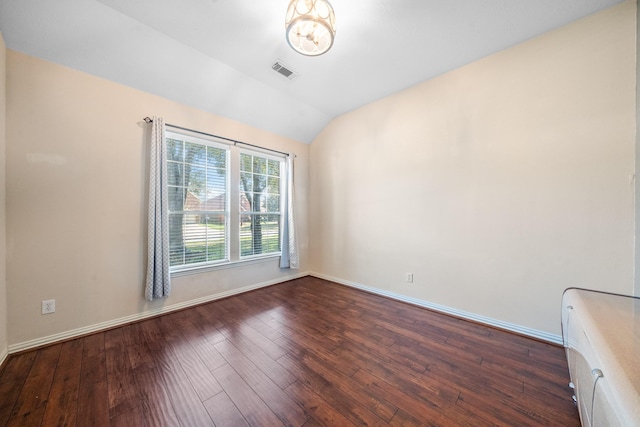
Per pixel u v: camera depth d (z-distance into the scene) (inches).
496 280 93.9
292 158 156.1
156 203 100.9
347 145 146.8
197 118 116.9
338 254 153.1
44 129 80.4
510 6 72.3
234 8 73.5
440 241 108.6
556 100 81.3
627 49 70.4
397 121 123.1
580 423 50.8
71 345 80.7
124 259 96.7
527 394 59.3
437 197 109.2
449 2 70.8
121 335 87.9
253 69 104.5
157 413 54.0
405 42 87.7
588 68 75.9
